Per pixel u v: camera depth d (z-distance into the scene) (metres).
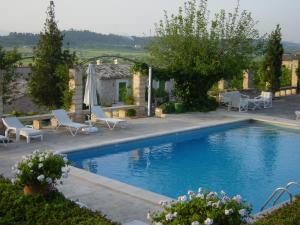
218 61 23.58
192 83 24.25
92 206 9.19
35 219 6.67
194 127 19.06
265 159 15.31
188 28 24.31
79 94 19.45
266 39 26.44
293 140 18.36
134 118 21.22
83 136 16.62
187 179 12.90
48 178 7.76
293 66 34.22
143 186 12.16
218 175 13.38
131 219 8.49
